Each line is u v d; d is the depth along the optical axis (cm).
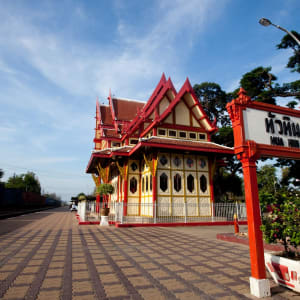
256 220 470
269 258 514
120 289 466
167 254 766
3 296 430
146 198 1859
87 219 1812
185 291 458
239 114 524
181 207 1727
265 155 530
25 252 784
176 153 1833
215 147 1831
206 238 1094
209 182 1877
